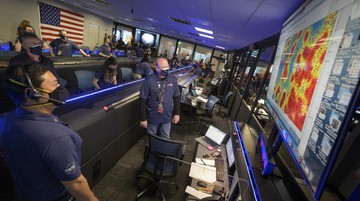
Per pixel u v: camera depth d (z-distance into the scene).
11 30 6.00
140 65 4.93
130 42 11.62
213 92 8.48
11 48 4.42
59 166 0.91
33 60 2.15
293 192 1.33
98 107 2.20
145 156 2.42
